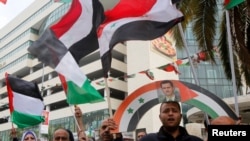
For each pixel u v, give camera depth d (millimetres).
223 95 34094
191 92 4906
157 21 5238
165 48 34094
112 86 33844
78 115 4797
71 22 5426
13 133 6676
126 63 37094
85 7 5453
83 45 5340
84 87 5023
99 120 32906
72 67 5125
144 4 5328
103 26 5344
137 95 5129
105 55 5164
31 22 46188
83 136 4617
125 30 5305
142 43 34719
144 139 3297
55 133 4137
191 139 3268
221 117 3508
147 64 33562
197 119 17844
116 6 5453
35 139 6086
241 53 9008
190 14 9852
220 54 10914
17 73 48594
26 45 46281
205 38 9969
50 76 39469
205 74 34500
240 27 9328
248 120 17953
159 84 5082
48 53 5383
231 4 5590
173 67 7891
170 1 5230
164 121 3291
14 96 6754
